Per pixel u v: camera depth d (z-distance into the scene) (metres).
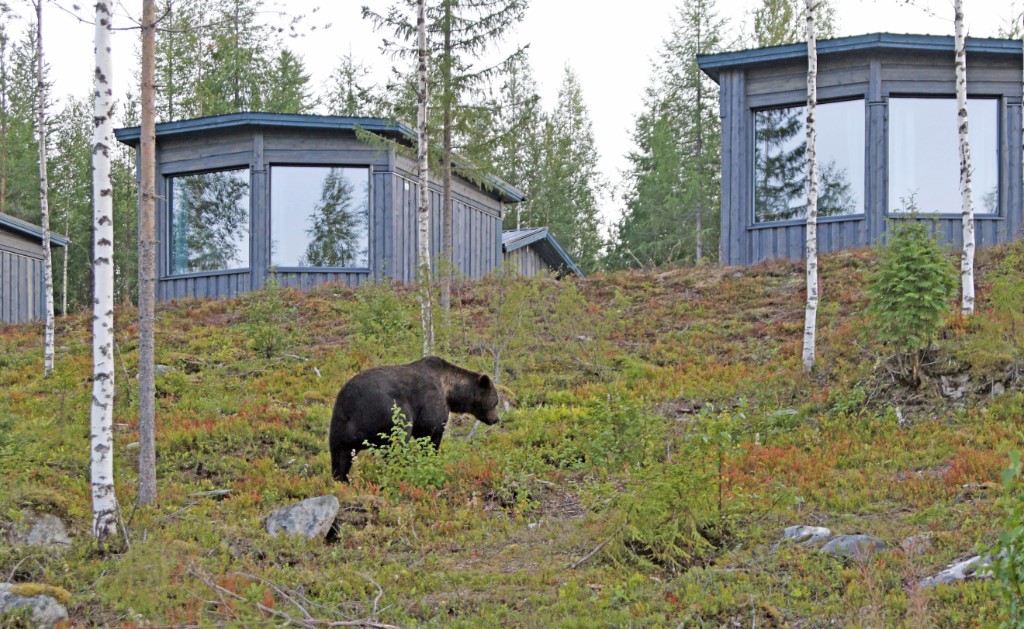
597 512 11.25
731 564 9.20
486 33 19.50
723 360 18.45
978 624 7.22
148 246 11.73
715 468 10.66
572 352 19.55
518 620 8.05
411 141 27.16
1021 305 15.43
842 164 24.48
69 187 54.06
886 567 8.68
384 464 12.32
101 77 10.30
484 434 15.02
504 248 34.97
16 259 34.31
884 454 12.87
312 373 19.05
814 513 10.84
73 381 18.56
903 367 15.22
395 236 26.81
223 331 22.36
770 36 44.47
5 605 7.95
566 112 59.16
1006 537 6.24
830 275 21.97
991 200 24.53
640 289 23.67
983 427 13.34
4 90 45.16
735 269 23.75
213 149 27.05
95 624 7.95
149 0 12.09
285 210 26.81
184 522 10.72
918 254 14.71
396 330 20.59
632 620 7.86
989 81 24.27
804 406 15.09
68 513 10.48
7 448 12.64
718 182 45.50
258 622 7.44
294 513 10.52
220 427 14.95
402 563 9.72
